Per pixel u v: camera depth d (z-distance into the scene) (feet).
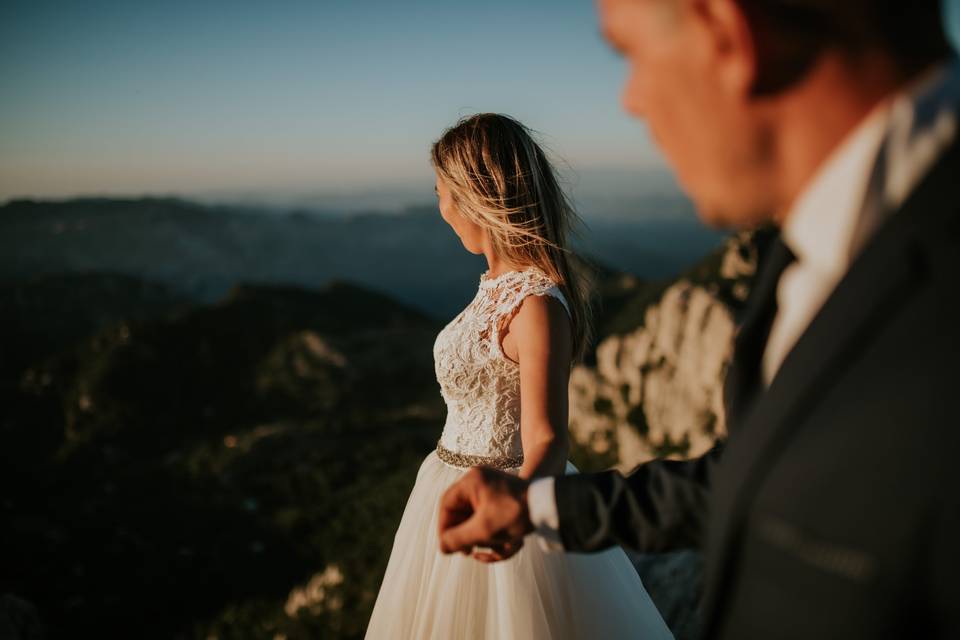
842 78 2.19
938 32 2.21
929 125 2.06
